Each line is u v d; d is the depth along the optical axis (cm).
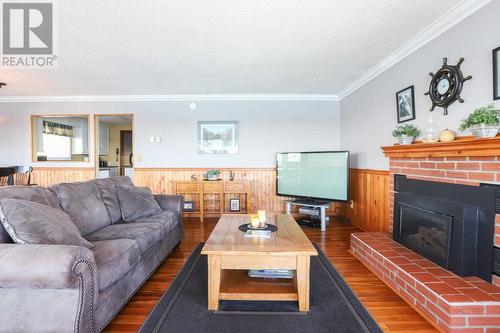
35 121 528
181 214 336
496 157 179
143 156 514
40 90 466
